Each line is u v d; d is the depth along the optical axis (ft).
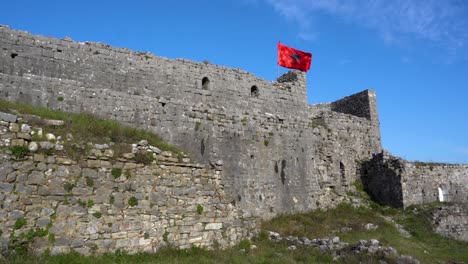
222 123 88.33
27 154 41.52
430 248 81.76
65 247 40.86
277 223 84.94
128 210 46.50
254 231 62.54
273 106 105.19
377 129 134.31
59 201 41.93
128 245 45.44
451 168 124.67
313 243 64.90
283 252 58.13
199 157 82.38
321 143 114.62
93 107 72.64
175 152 54.80
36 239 39.37
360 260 56.44
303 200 99.35
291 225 83.71
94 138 48.62
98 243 43.19
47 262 38.01
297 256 56.80
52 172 42.39
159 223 48.73
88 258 41.16
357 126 128.77
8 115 42.22
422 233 93.25
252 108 101.55
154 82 90.22
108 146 47.98
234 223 57.52
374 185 119.24
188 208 52.16
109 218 44.73
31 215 39.81
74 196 43.04
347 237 77.36
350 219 96.12
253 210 88.12
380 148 132.57
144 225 47.34
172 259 45.96
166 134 79.05
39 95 68.64
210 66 98.99
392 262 55.77
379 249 60.03
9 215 38.58
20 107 51.75
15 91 66.95
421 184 115.14
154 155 51.08
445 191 120.16
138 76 88.63
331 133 119.03
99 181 45.29
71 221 42.01
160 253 47.11
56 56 79.71
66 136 45.91
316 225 86.69
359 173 123.95
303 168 102.12
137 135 56.24
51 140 43.88
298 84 111.86
